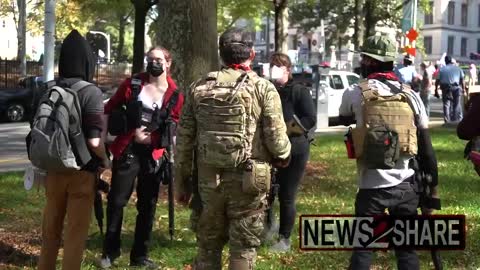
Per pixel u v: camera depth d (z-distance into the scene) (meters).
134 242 5.87
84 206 4.90
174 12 9.06
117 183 5.66
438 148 14.45
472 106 4.97
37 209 8.20
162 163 5.77
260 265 5.88
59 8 35.53
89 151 4.84
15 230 7.11
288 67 6.11
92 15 28.31
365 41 4.76
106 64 40.97
